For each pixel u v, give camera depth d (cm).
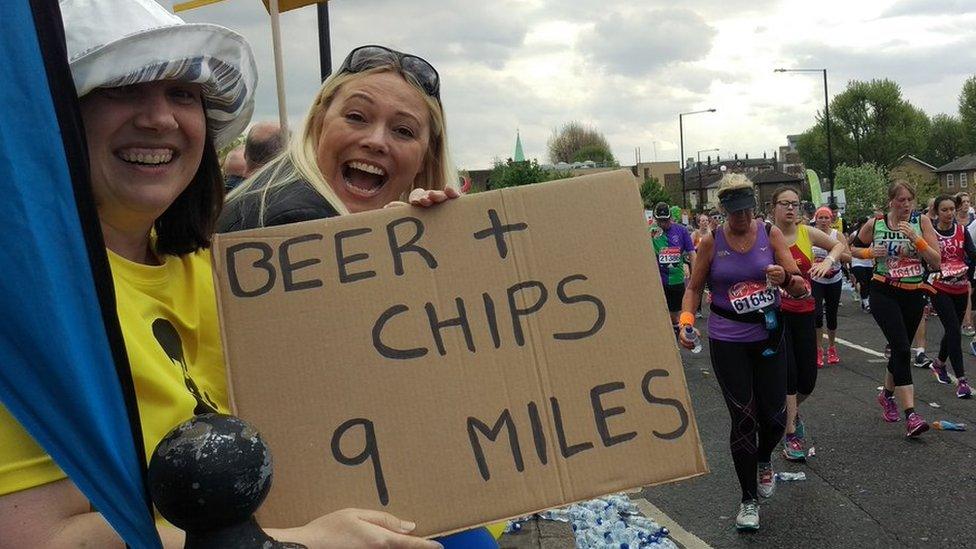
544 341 166
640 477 162
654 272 172
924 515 451
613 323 169
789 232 627
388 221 170
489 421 160
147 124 132
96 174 134
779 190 627
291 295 161
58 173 106
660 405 166
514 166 3731
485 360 163
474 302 167
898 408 700
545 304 168
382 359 160
